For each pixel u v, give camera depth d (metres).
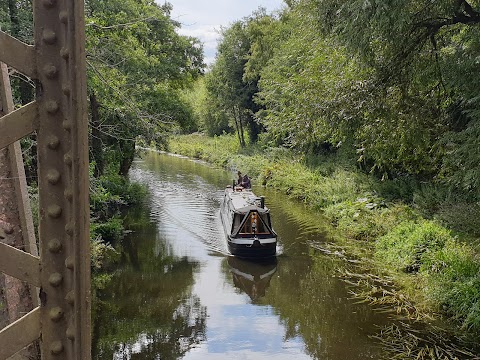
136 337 8.49
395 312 9.16
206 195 21.67
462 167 9.20
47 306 1.41
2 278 1.72
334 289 10.66
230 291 10.71
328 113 10.59
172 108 19.44
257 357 7.79
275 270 12.05
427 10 9.13
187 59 21.19
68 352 1.41
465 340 7.93
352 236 14.57
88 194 1.39
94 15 12.20
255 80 36.41
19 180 1.84
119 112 12.08
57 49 1.38
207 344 8.22
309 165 24.22
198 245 14.09
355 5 8.61
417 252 11.21
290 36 27.92
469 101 8.30
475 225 11.09
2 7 8.76
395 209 14.23
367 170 19.38
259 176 26.23
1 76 1.83
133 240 14.48
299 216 17.62
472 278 9.04
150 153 43.34
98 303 9.98
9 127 1.34
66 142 1.40
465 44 9.68
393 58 9.76
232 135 44.66
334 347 8.05
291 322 9.10
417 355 7.54
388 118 10.20
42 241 1.41
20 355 1.78
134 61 14.44
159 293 10.55
